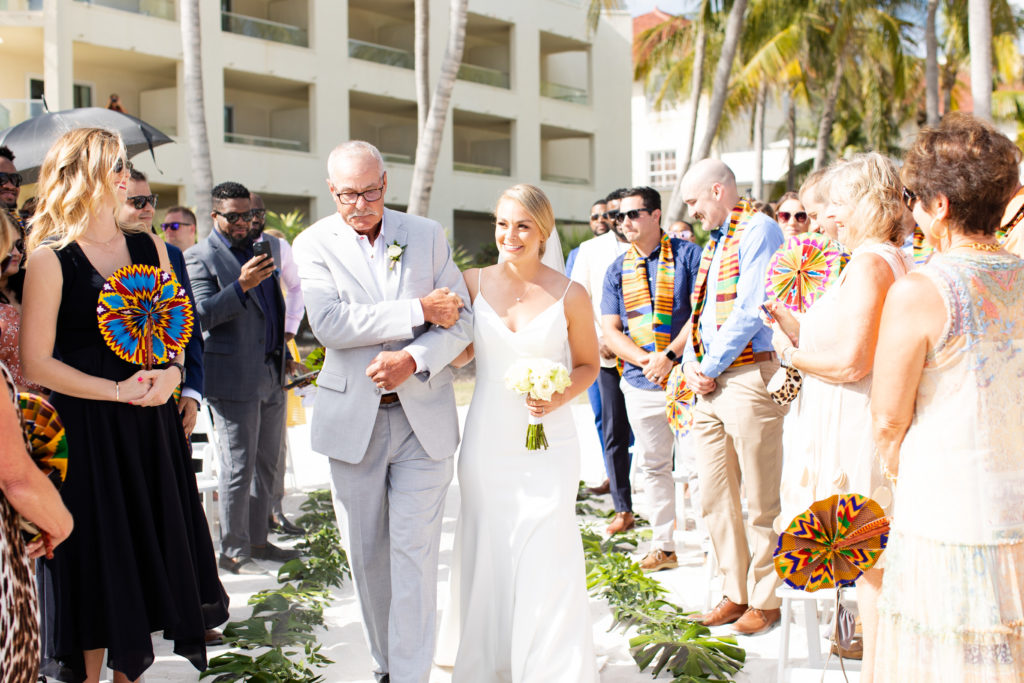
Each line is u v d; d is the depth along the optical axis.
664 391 5.15
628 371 5.30
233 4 23.81
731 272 4.26
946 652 2.27
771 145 40.44
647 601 4.58
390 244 3.67
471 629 3.54
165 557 3.21
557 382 3.28
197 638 3.25
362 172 3.54
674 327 5.18
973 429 2.27
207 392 5.06
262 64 22.39
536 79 28.31
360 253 3.65
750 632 4.24
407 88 25.34
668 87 30.20
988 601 2.24
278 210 25.14
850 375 3.01
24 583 2.17
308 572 5.07
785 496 3.34
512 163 28.05
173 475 3.26
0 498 2.13
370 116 27.22
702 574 5.20
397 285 3.64
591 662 3.35
